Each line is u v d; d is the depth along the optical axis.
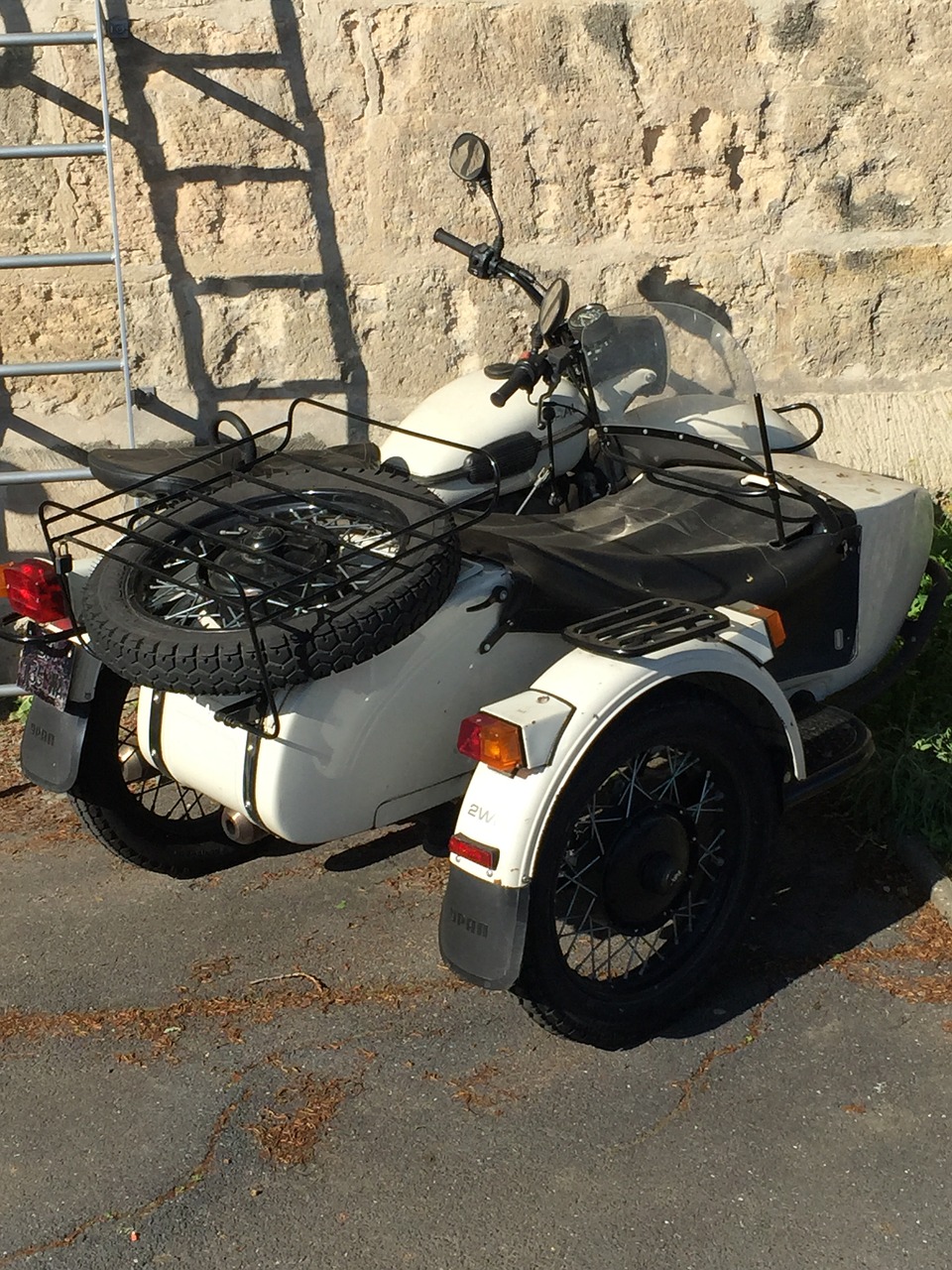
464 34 5.15
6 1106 3.16
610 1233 2.76
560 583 3.34
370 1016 3.47
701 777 3.50
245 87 5.08
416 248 5.36
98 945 3.79
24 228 5.12
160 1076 3.26
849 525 3.84
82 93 5.00
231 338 5.33
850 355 5.81
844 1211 2.80
